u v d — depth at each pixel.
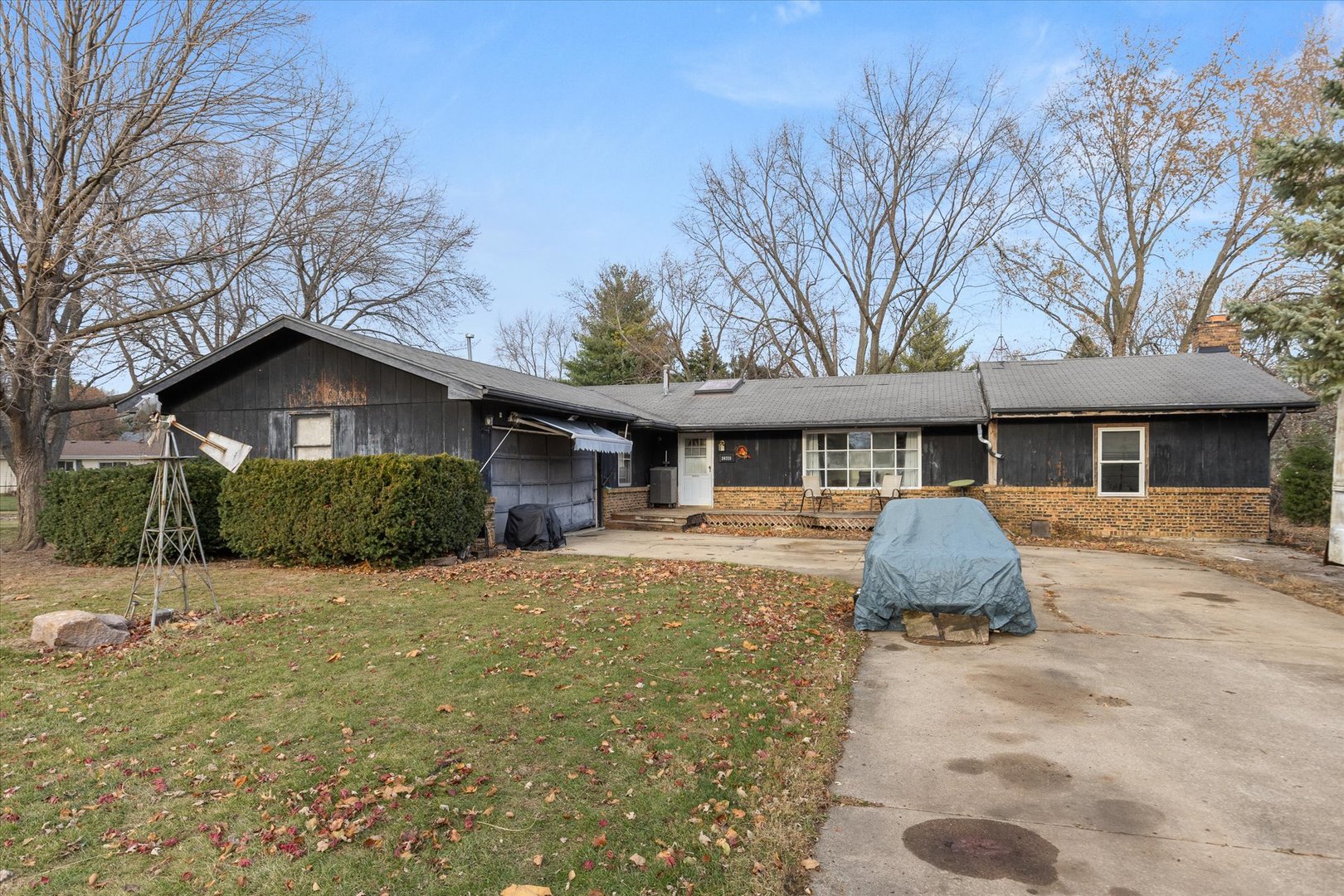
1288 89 23.52
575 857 3.21
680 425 19.30
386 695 5.20
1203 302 26.75
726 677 5.66
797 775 4.04
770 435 19.34
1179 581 10.12
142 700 5.19
